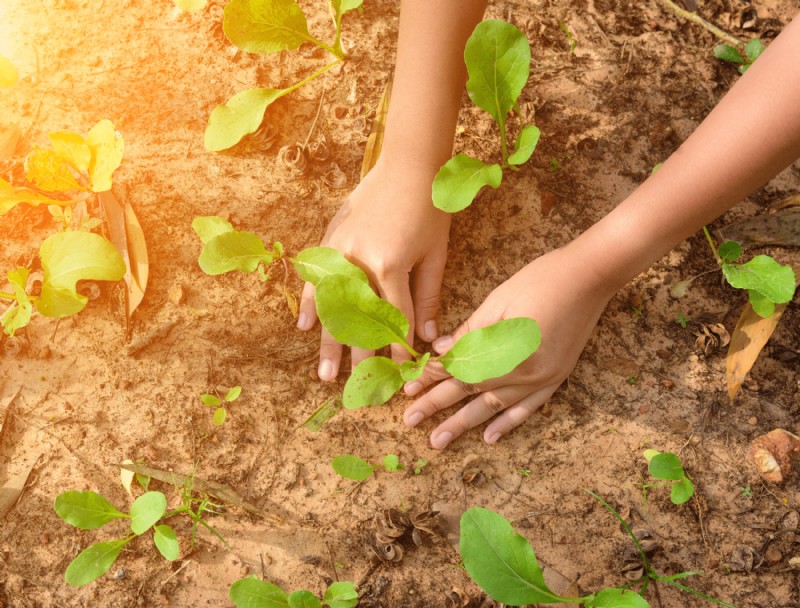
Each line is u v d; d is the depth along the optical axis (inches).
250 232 28.4
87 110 30.9
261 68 31.4
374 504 28.2
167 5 31.9
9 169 30.1
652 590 27.6
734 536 27.9
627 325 29.6
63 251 27.0
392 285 27.9
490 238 30.2
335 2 29.9
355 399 25.9
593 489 28.4
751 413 28.9
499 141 31.0
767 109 23.4
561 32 32.2
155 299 29.5
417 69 27.5
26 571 27.5
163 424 28.6
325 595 26.1
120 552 27.5
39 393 28.8
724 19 32.6
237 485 28.3
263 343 29.3
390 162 28.4
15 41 31.5
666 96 31.6
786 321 29.8
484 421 28.8
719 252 29.0
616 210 26.6
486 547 23.8
